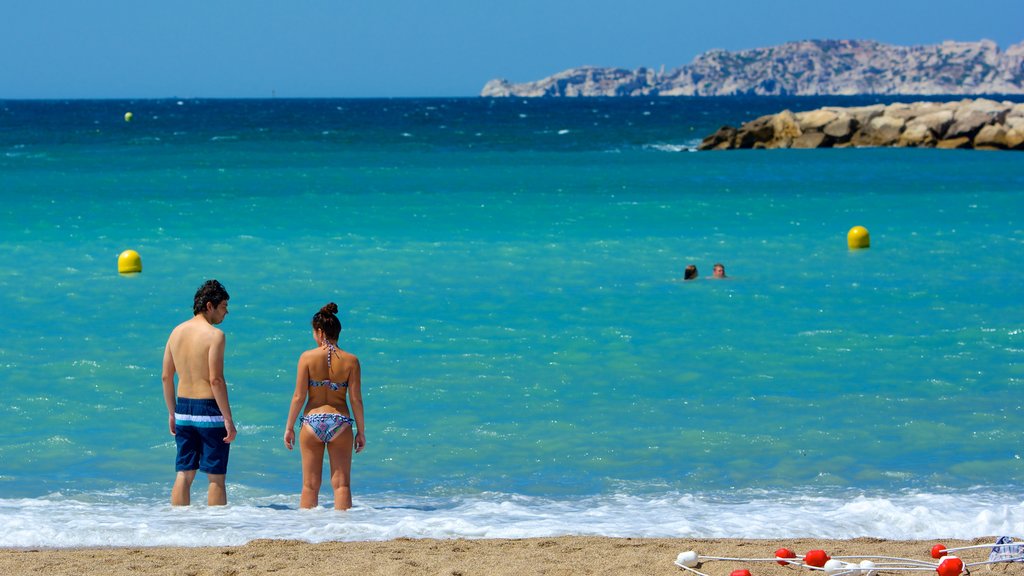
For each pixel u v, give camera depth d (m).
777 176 68.88
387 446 16.30
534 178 67.31
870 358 21.69
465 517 12.76
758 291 29.09
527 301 27.62
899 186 61.31
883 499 13.55
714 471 15.06
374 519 12.76
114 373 20.44
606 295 28.52
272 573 10.16
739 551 11.03
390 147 108.12
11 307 26.44
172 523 12.39
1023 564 10.45
